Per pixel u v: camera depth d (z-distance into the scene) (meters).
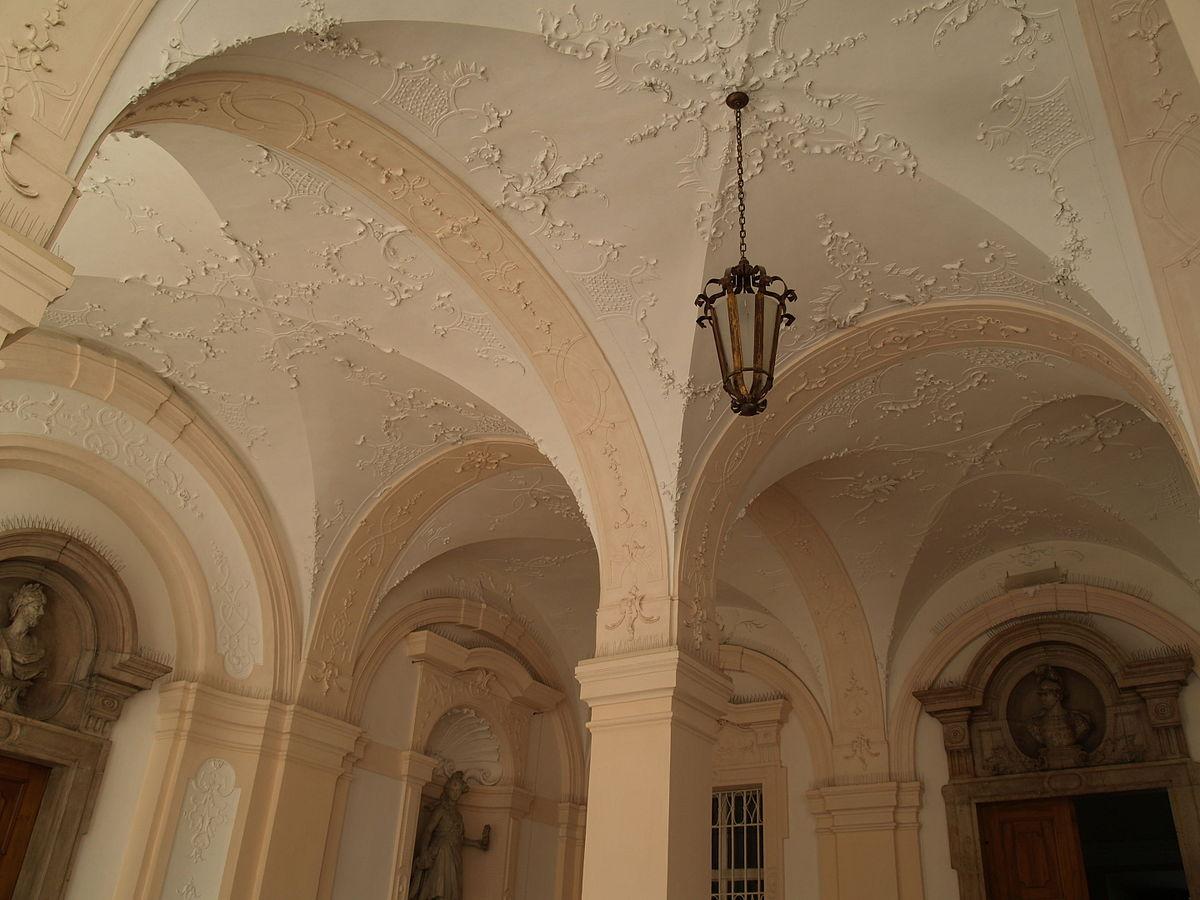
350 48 4.93
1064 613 9.10
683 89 5.21
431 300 6.63
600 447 6.69
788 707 10.09
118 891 7.03
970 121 5.08
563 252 6.17
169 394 7.70
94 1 3.81
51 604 7.30
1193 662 8.24
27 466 7.18
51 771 7.10
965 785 8.89
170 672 7.70
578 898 10.55
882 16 4.76
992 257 5.66
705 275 6.05
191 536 8.02
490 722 10.12
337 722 8.38
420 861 9.29
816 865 9.38
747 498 7.13
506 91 5.29
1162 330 4.84
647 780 5.85
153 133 5.43
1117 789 8.20
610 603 6.50
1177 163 4.61
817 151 5.39
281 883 7.68
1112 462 7.98
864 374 6.82
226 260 6.60
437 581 9.85
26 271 3.45
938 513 8.88
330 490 8.33
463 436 8.11
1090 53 4.61
